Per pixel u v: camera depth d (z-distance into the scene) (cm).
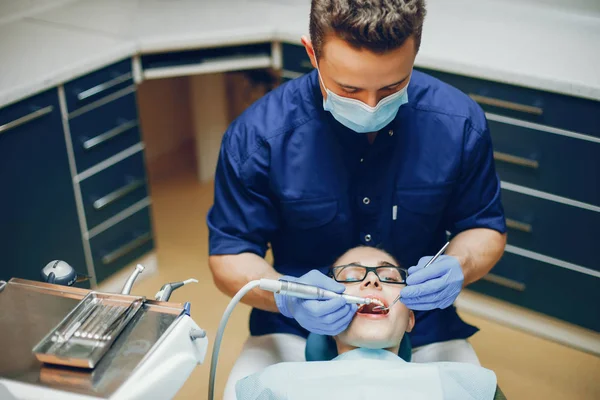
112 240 259
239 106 332
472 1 275
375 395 127
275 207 157
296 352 156
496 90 222
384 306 141
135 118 254
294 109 151
